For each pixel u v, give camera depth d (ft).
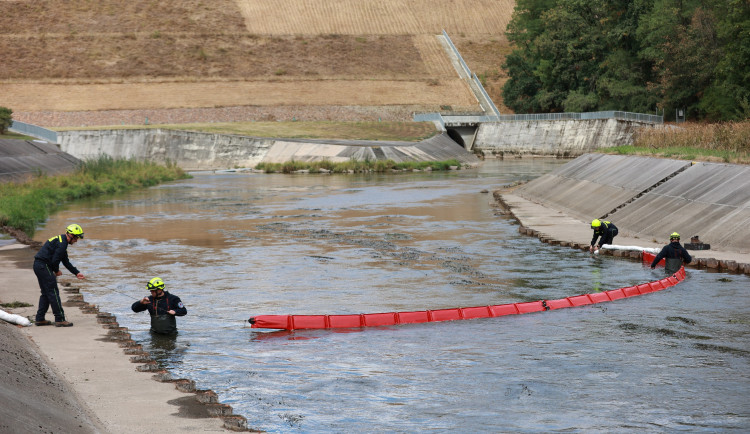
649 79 469.98
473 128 529.45
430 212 201.57
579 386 63.36
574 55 513.04
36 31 632.38
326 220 188.44
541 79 551.18
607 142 454.40
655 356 71.51
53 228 177.99
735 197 137.28
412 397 61.31
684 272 109.19
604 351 73.46
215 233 167.32
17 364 56.54
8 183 251.19
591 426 54.70
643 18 449.06
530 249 137.80
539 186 236.02
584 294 97.81
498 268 119.55
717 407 58.18
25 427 43.42
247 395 62.08
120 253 140.36
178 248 145.89
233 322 87.35
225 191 283.59
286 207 221.87
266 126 495.82
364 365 70.38
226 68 621.31
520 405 59.11
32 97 547.49
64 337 72.64
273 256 134.92
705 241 128.98
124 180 314.76
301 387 64.08
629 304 93.81
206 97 575.79
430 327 84.58
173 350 75.82
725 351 72.74
